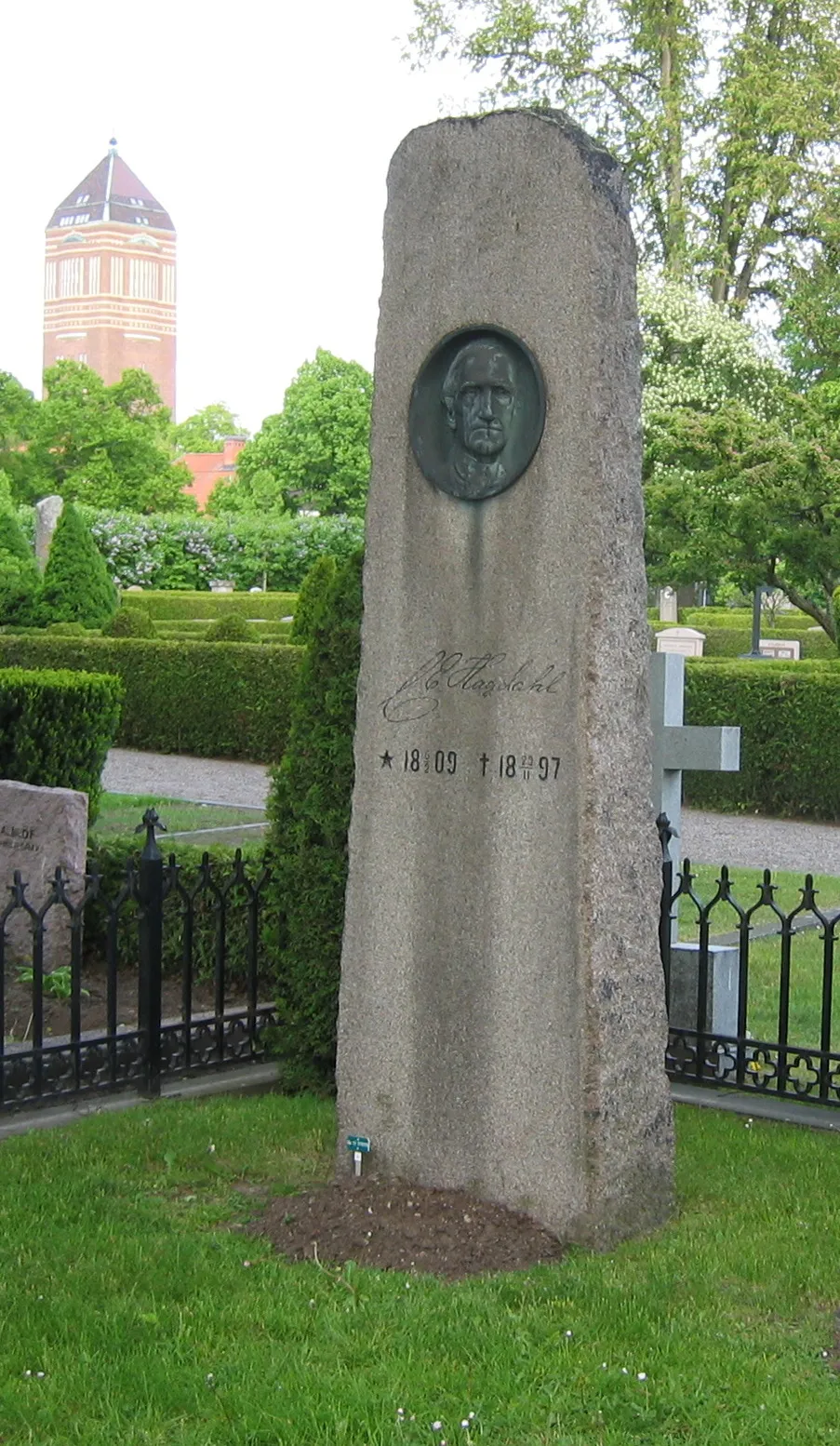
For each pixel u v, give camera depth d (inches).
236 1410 145.3
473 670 198.1
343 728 257.8
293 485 2534.5
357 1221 191.6
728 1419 144.4
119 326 6717.5
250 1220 198.1
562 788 189.9
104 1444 138.9
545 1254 185.6
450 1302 169.2
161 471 2711.6
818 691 688.4
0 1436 140.8
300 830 261.0
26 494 2586.1
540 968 192.2
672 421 840.3
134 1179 212.7
